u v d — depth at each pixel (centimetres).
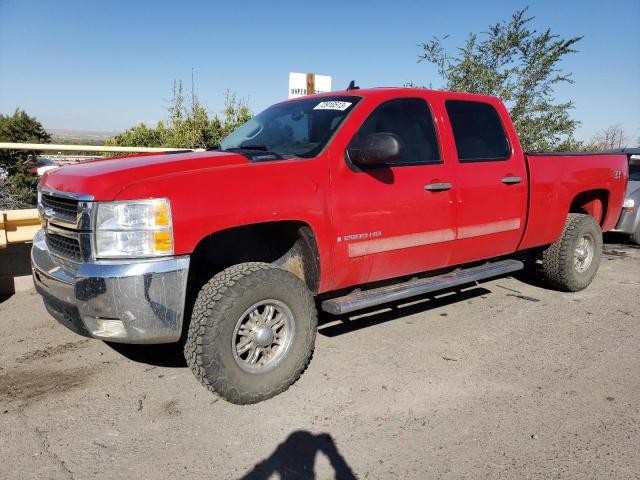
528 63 1012
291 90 803
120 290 289
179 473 266
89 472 266
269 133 426
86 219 298
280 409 328
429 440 295
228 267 362
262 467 271
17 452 282
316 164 355
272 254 387
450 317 502
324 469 270
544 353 418
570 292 590
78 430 304
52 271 336
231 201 314
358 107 392
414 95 429
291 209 337
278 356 341
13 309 518
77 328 320
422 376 375
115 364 395
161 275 293
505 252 499
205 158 340
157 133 1364
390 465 273
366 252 380
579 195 598
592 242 582
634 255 822
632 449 288
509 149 484
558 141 1041
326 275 364
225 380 318
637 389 357
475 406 333
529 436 299
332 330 466
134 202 292
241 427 308
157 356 410
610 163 597
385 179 386
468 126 459
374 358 405
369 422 314
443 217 424
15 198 633
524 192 489
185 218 298
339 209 362
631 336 457
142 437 297
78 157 682
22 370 384
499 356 411
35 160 667
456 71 1023
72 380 368
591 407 333
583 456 281
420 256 420
